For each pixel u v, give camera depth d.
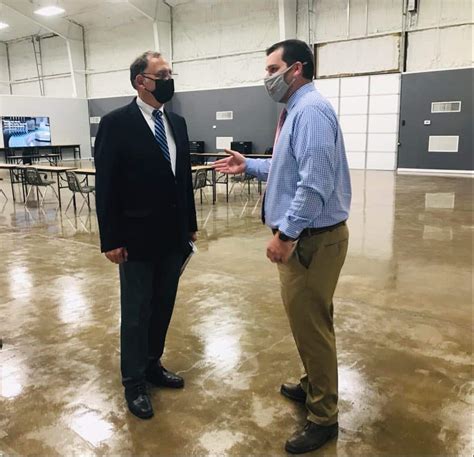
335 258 1.81
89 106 18.92
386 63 12.60
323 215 1.75
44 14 15.01
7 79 21.16
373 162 13.23
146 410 2.10
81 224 6.61
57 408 2.17
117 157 1.97
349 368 2.49
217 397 2.25
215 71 15.52
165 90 1.99
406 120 12.56
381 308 3.31
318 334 1.84
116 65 17.70
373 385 2.33
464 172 12.02
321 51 13.49
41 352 2.72
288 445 1.86
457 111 11.88
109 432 1.99
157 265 2.22
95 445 1.91
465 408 2.13
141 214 2.04
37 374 2.48
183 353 2.69
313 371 1.88
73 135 18.67
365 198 8.30
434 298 3.50
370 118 13.05
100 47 17.94
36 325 3.10
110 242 2.00
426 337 2.84
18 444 1.92
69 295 3.66
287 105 1.83
